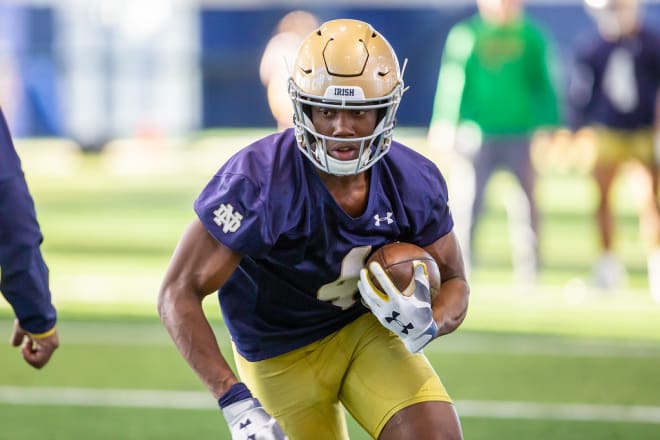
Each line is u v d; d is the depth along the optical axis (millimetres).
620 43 21875
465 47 22062
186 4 56688
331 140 8711
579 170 48812
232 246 8703
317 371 9617
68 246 27828
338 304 9477
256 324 9570
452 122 22328
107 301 21281
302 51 8891
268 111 57406
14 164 8648
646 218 21969
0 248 8641
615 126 21906
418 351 8820
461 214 22656
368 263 8992
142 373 16469
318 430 9750
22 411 14516
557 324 19578
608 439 13320
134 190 40531
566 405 14766
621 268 22922
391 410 9031
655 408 14664
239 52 56875
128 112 56312
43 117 55750
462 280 9586
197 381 16078
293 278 9211
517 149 22109
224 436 13469
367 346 9492
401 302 8641
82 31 55656
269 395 9773
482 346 18016
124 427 13812
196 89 57125
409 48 54938
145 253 26750
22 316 8844
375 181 9117
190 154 51938
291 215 8859
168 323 8758
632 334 18875
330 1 55656
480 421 14016
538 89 22125
